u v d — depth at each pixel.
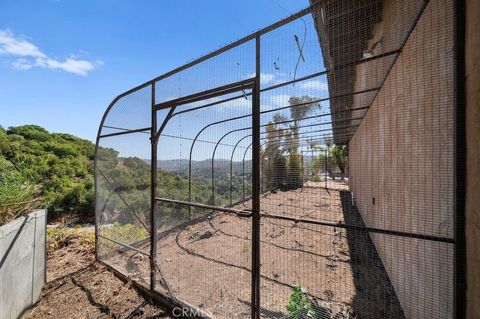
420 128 2.17
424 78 2.04
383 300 2.87
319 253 4.39
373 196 4.62
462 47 1.33
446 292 1.72
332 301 2.87
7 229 2.60
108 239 3.98
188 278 3.46
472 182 1.27
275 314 2.57
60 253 4.67
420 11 1.96
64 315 2.89
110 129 4.26
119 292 3.24
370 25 2.59
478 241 1.23
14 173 3.49
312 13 2.14
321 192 11.14
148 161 3.50
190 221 5.48
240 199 7.34
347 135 8.66
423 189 2.13
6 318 2.56
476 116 1.24
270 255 4.36
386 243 3.48
